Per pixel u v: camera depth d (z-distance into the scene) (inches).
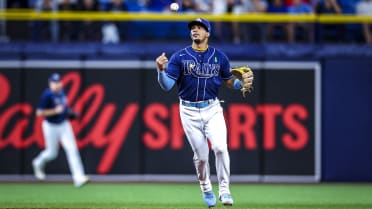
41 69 2039.9
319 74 2044.8
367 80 2047.2
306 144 2043.6
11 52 2043.6
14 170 2046.0
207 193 1226.6
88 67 2038.6
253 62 2038.6
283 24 2090.3
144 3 2187.5
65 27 2111.2
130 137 2039.9
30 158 2043.6
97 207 1444.4
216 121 1197.1
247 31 2090.3
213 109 1201.4
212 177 2016.5
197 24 1182.3
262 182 2039.9
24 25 2107.5
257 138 2039.9
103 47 2054.6
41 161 1925.4
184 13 2134.6
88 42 2064.5
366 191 1839.3
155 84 2039.9
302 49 2049.7
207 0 2198.6
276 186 1951.3
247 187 1925.4
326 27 2108.8
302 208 1460.4
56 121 1873.8
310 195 1743.4
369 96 2047.2
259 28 2090.3
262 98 2039.9
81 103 2036.2
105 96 2039.9
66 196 1695.4
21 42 2064.5
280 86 2039.9
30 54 2039.9
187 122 1203.9
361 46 2055.9
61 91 1878.7
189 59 1182.3
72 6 2123.5
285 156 2043.6
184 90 1197.1
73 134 2030.0
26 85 2042.3
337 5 2116.1
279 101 2039.9
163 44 2052.2
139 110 2039.9
